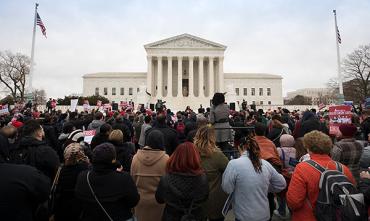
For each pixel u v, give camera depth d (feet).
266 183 22.52
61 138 41.68
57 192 23.94
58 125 60.23
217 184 25.44
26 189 16.06
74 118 62.90
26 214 16.21
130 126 57.00
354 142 27.61
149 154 25.35
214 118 42.37
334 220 18.90
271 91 422.41
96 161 19.66
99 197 19.16
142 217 24.73
